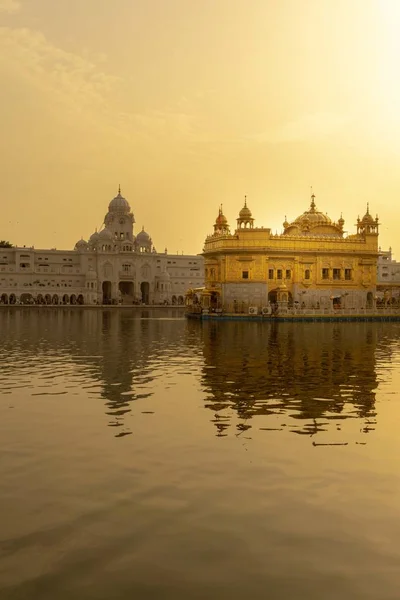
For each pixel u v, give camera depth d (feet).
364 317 262.47
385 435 50.39
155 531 30.96
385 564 27.50
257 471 40.70
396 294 376.27
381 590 25.27
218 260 288.51
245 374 85.97
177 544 29.48
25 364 97.66
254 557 28.12
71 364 97.60
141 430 51.98
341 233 309.42
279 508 34.09
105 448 46.26
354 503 34.94
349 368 92.94
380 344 137.90
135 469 41.09
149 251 542.57
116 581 25.98
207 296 280.92
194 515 33.04
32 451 45.50
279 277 280.72
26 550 28.84
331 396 68.03
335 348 127.24
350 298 289.94
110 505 34.50
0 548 29.04
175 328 203.62
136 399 66.28
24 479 39.04
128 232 542.98
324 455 44.50
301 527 31.50
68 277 502.79
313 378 81.87
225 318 260.62
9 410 60.34
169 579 26.13
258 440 48.62
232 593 25.02
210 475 39.86
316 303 284.00
